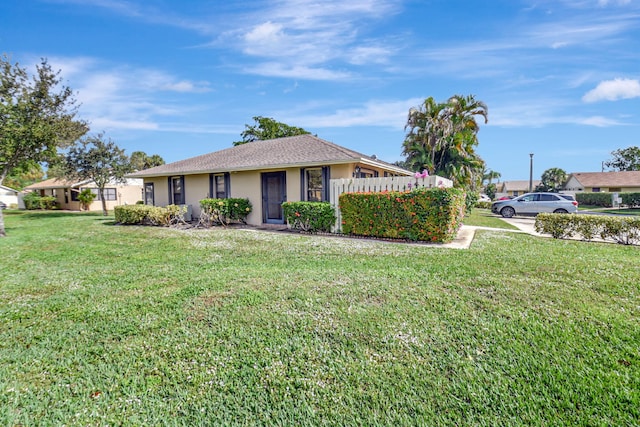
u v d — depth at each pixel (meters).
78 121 13.27
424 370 2.59
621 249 7.55
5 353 2.92
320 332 3.20
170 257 6.86
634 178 39.12
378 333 3.17
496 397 2.27
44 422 2.10
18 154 11.58
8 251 7.84
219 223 13.19
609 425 2.01
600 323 3.34
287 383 2.45
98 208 29.56
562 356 2.75
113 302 4.12
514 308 3.74
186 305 3.94
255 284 4.70
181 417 2.12
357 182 9.81
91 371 2.64
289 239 9.03
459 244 8.08
